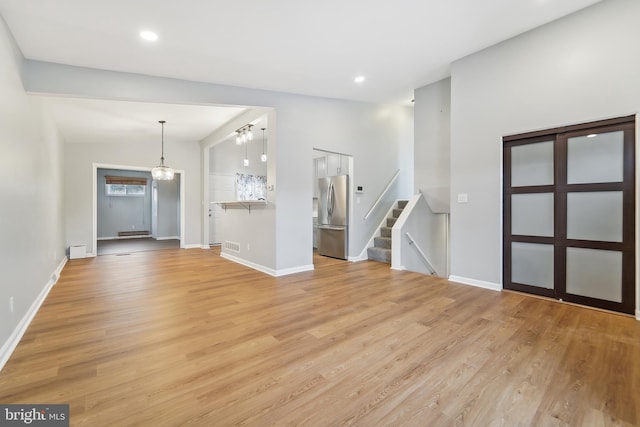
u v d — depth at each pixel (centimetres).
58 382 177
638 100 262
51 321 271
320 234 626
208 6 247
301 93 475
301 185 478
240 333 246
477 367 193
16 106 263
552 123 310
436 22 290
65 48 295
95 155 638
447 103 453
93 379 180
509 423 144
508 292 350
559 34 302
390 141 620
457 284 389
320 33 298
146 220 1116
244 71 375
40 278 331
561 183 312
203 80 394
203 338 237
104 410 153
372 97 521
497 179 354
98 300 332
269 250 465
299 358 206
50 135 415
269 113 466
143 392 168
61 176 531
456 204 394
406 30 302
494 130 354
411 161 664
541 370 189
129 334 244
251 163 873
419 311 294
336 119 527
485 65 357
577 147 301
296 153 473
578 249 304
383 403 159
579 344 223
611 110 275
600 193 289
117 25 265
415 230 502
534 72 320
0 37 229
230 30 284
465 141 381
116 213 1053
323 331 249
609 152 282
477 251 376
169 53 319
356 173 564
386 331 249
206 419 147
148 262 562
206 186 758
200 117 538
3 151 223
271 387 173
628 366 192
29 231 288
